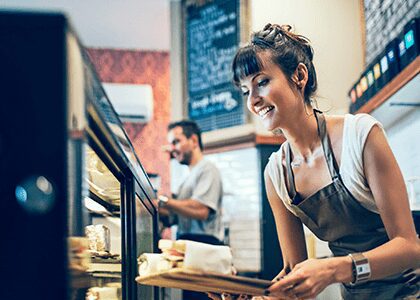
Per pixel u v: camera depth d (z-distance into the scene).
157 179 5.13
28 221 1.05
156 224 2.99
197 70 6.36
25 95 1.07
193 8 6.48
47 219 1.05
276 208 2.32
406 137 4.30
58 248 1.05
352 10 5.02
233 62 2.06
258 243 5.48
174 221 5.02
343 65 4.97
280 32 2.06
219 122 6.04
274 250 5.46
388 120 4.45
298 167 2.15
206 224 4.81
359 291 2.17
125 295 2.08
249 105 2.05
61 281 1.04
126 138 1.98
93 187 1.97
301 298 1.74
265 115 2.04
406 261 1.85
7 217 1.05
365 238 2.12
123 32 7.65
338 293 2.71
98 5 6.83
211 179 4.84
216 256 1.64
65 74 1.08
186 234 4.79
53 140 1.07
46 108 1.07
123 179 2.10
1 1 6.48
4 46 1.08
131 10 7.00
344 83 4.95
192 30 6.46
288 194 2.21
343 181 2.04
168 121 8.14
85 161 1.32
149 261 1.72
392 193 1.91
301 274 1.68
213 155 6.02
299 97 2.05
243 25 5.89
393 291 2.10
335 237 2.18
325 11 5.03
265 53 2.00
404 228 1.89
